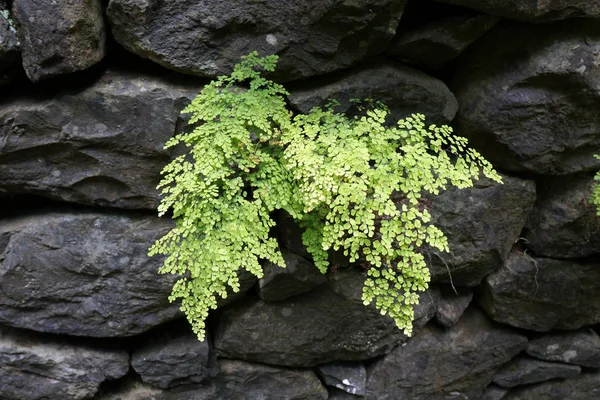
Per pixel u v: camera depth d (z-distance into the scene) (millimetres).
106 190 2695
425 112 2883
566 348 3623
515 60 2838
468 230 3055
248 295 3049
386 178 2119
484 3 2566
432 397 3475
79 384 2943
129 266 2742
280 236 2871
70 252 2713
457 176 2186
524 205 3145
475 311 3514
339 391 3422
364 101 2764
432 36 2707
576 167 3080
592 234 3230
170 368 2990
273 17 2482
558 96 2828
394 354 3352
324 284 3000
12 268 2699
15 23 2342
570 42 2762
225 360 3176
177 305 2869
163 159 2627
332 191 2113
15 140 2518
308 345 3162
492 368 3529
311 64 2617
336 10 2453
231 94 2346
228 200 2199
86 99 2504
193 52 2488
